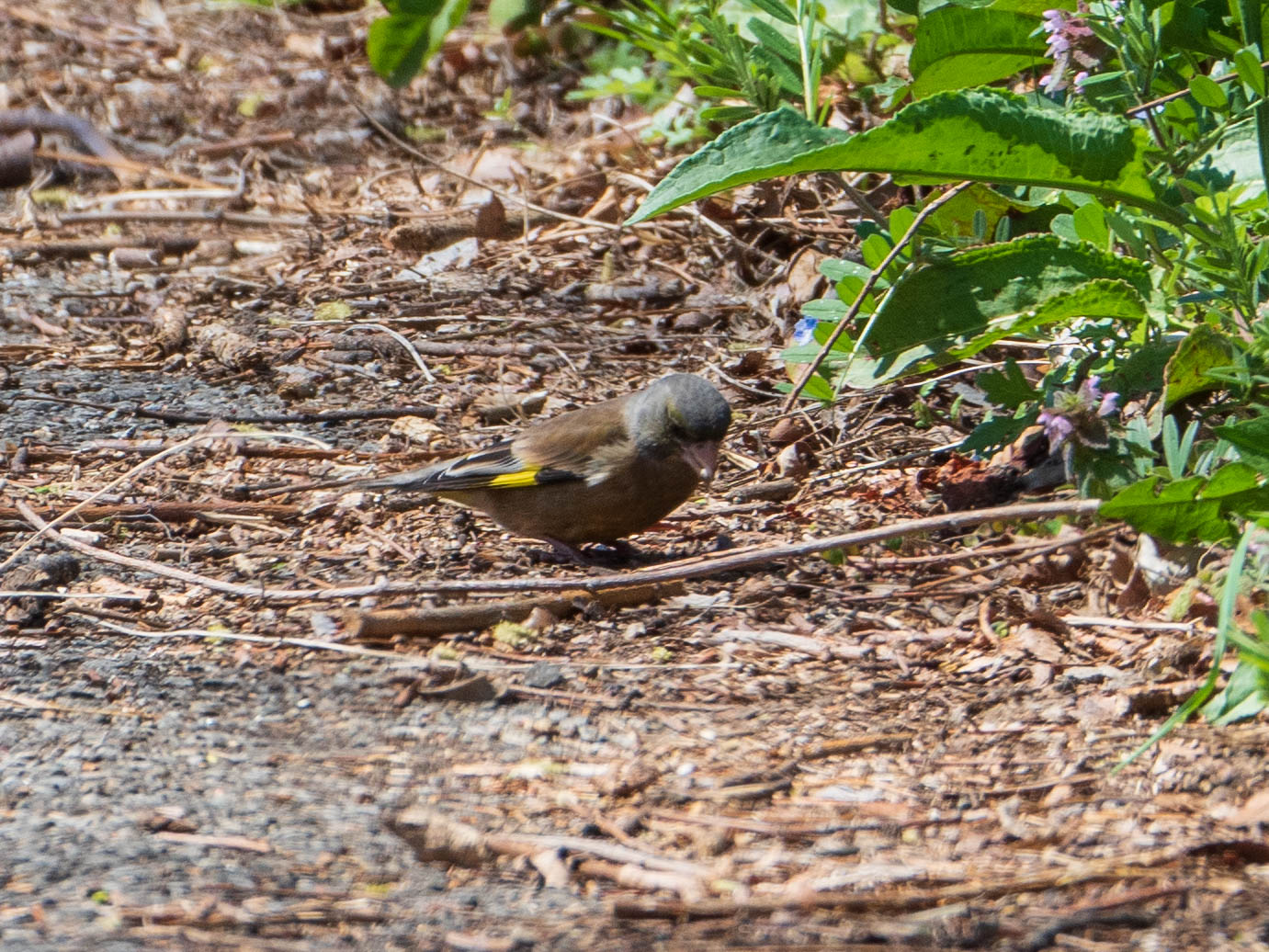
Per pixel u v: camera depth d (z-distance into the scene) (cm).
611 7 2338
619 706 866
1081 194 1168
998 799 745
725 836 713
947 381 1347
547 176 1991
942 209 1201
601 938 629
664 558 1106
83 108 2252
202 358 1562
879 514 1148
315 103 2289
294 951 620
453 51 2391
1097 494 985
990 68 1213
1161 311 1027
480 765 798
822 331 1116
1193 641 870
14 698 884
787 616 991
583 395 1439
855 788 762
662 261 1738
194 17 2647
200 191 2003
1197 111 1121
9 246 1833
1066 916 635
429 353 1545
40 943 623
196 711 867
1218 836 696
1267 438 852
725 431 1048
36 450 1307
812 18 1263
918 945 620
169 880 677
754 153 982
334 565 1100
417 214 1906
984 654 918
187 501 1204
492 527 1175
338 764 801
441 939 629
